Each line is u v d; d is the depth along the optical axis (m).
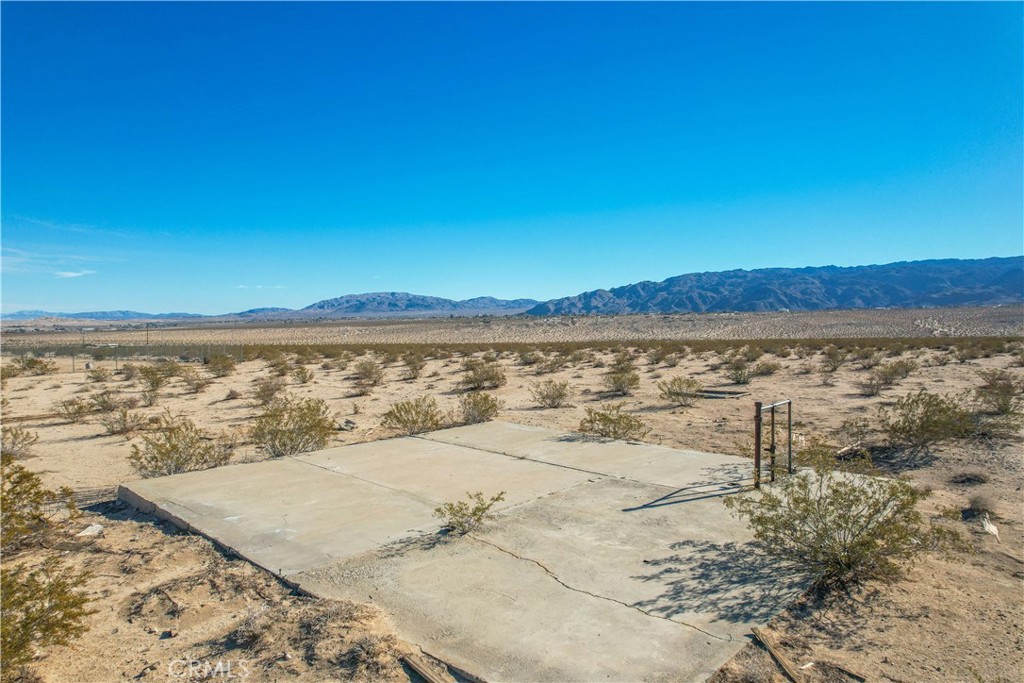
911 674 4.02
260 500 7.60
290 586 5.35
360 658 4.14
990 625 4.66
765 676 3.96
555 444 10.55
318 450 10.55
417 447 10.48
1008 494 8.08
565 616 4.68
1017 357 30.38
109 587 5.50
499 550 5.93
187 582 5.50
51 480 9.82
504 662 4.08
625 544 6.02
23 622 4.14
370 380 26.02
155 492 7.98
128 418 15.66
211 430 14.23
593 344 54.62
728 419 14.47
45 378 30.19
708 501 7.25
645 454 9.70
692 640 4.34
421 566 5.61
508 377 26.84
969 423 11.40
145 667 4.20
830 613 4.81
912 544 5.66
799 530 5.62
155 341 92.12
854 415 14.52
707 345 49.75
